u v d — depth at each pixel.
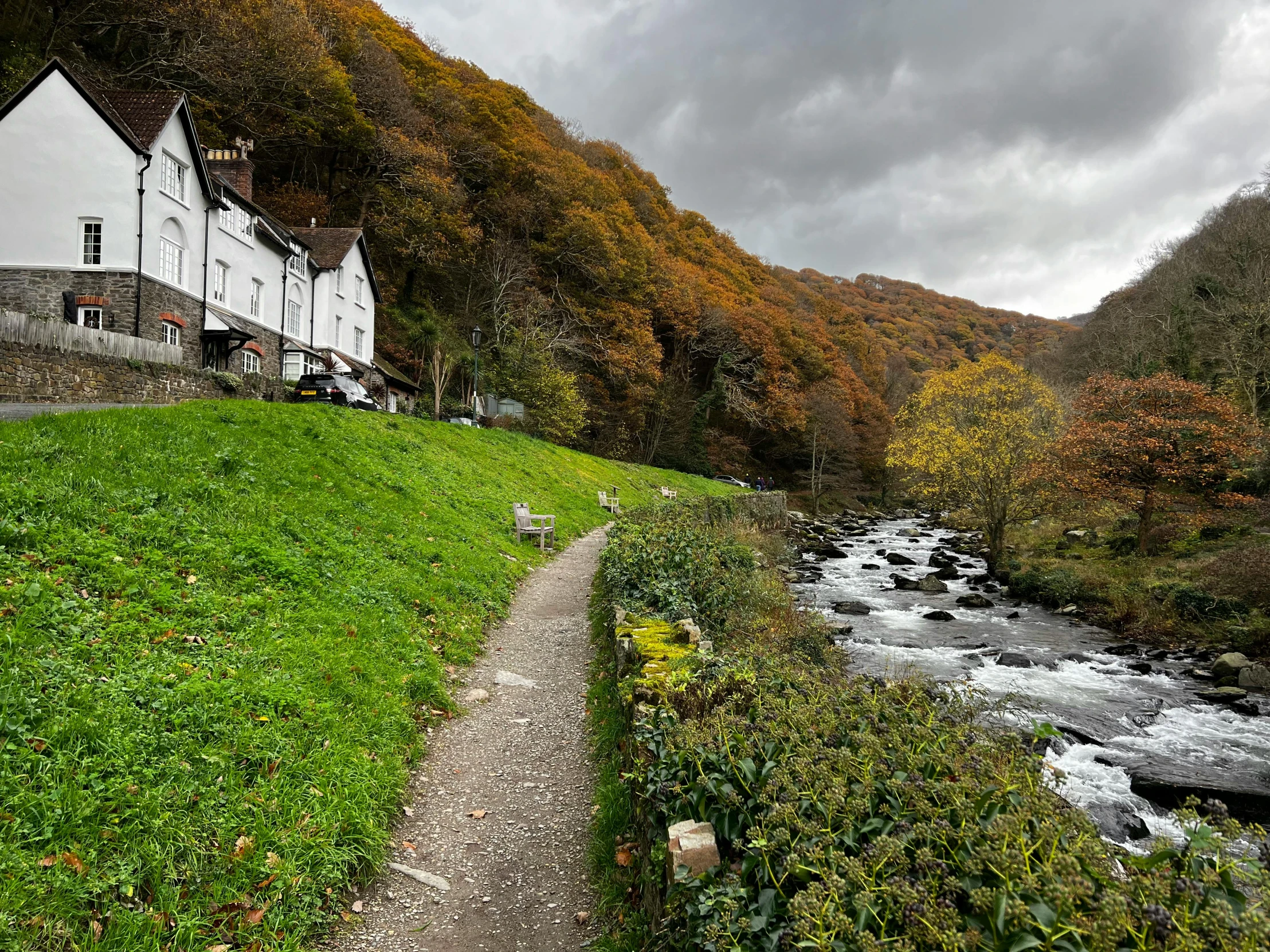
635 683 5.36
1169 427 20.42
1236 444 20.78
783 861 2.57
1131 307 49.19
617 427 52.12
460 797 5.56
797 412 62.25
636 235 60.31
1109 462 21.36
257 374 23.27
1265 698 11.07
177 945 3.43
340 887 4.20
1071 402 30.81
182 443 10.59
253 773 4.61
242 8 34.81
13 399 14.41
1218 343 35.66
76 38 31.33
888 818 2.63
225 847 4.00
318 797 4.64
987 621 16.72
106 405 13.94
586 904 4.32
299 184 43.53
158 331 23.77
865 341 89.62
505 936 4.04
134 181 22.83
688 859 2.98
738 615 9.71
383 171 46.47
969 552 30.14
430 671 7.33
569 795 5.61
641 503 29.88
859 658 12.65
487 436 26.75
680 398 58.81
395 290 46.88
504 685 8.02
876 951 1.91
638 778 4.08
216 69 33.91
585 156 73.69
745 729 3.57
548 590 12.92
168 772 4.27
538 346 43.16
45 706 4.37
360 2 55.38
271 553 8.02
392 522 11.48
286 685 5.64
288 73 37.00
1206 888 1.95
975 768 2.89
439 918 4.17
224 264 27.88
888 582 22.47
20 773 3.85
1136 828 7.04
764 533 29.67
